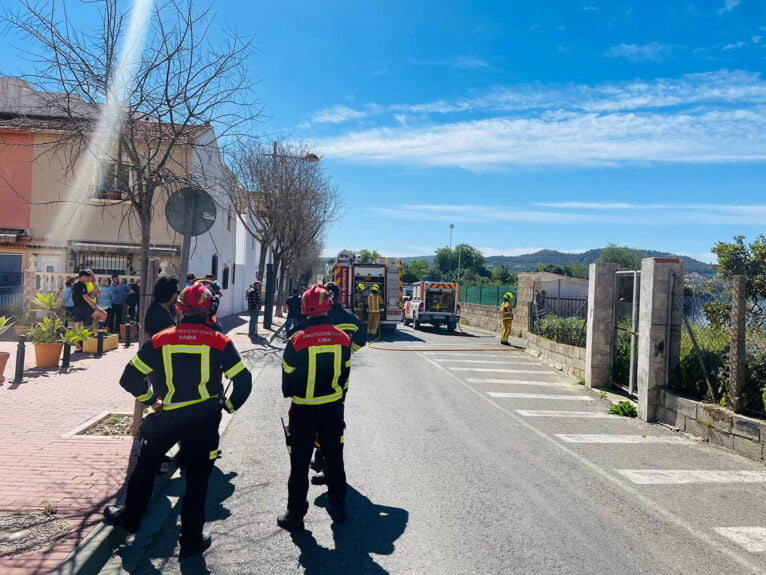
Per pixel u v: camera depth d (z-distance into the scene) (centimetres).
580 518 505
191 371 400
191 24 719
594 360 1191
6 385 930
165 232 2002
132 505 409
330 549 429
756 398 743
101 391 905
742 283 758
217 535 450
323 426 470
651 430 864
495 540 452
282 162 2548
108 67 679
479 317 3238
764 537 478
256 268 4378
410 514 499
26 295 1652
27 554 380
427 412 923
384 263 2442
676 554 440
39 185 1967
